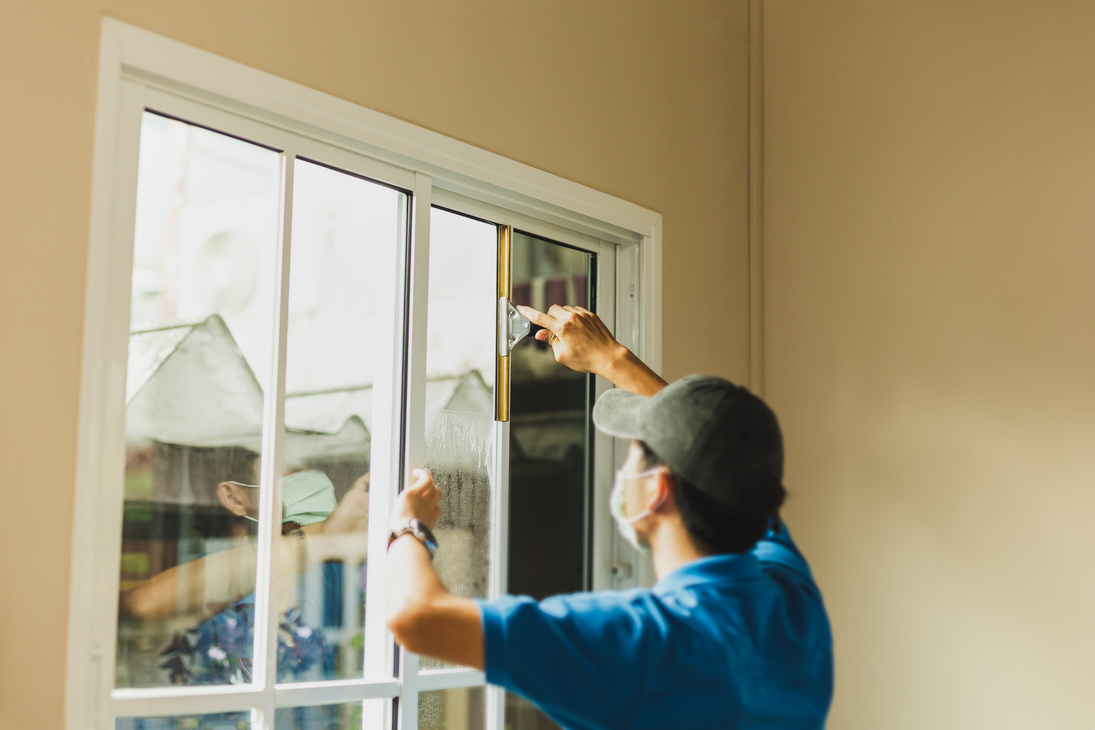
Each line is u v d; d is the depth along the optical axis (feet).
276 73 5.28
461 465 6.58
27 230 4.29
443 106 6.16
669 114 8.07
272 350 5.44
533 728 6.97
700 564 4.06
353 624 5.74
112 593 4.55
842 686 8.12
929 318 7.97
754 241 8.95
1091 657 6.93
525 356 7.20
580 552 7.51
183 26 4.90
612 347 5.88
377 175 5.96
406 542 4.34
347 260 5.89
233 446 5.24
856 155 8.54
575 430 7.57
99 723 4.47
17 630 4.12
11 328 4.21
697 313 8.20
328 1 5.56
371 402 5.97
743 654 3.84
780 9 9.18
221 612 5.09
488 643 3.63
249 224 5.38
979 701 7.39
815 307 8.65
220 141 5.26
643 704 3.64
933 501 7.79
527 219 7.11
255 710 5.16
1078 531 7.07
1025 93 7.65
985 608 7.44
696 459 4.03
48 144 4.38
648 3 7.95
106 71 4.59
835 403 8.45
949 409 7.79
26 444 4.21
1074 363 7.21
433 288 6.45
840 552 8.27
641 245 7.77
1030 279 7.48
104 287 4.51
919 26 8.28
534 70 6.84
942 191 8.00
